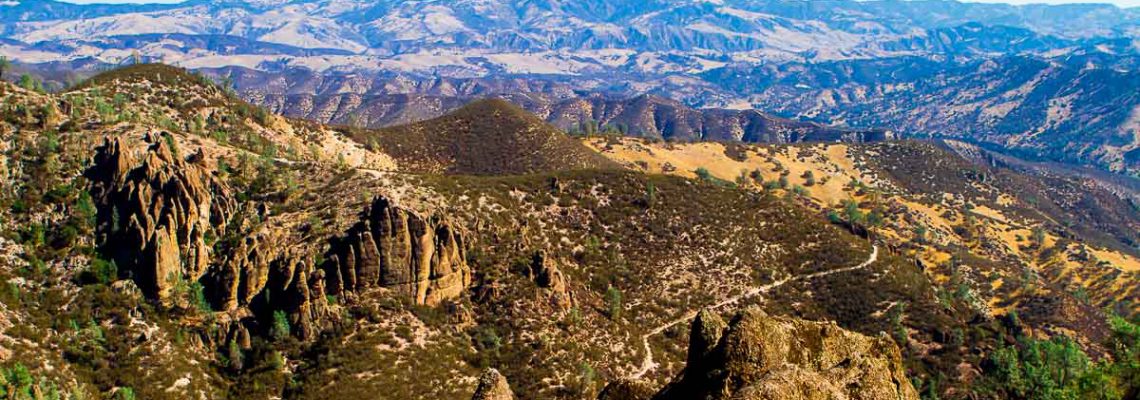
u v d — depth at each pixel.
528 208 158.12
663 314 138.12
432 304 113.81
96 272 104.12
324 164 145.62
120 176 114.69
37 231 108.38
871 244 179.75
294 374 98.38
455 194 142.12
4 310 92.94
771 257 163.88
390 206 111.44
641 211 169.25
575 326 119.75
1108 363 56.47
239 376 98.31
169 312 103.44
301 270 103.81
